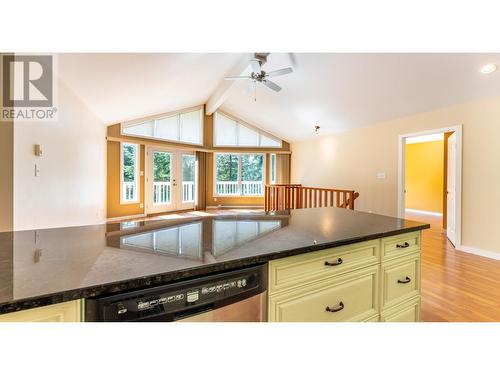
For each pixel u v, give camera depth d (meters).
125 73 3.66
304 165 7.72
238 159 8.38
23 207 2.48
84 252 0.96
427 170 7.95
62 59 2.85
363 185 5.71
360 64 3.80
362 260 1.29
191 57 3.94
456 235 3.88
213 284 0.85
